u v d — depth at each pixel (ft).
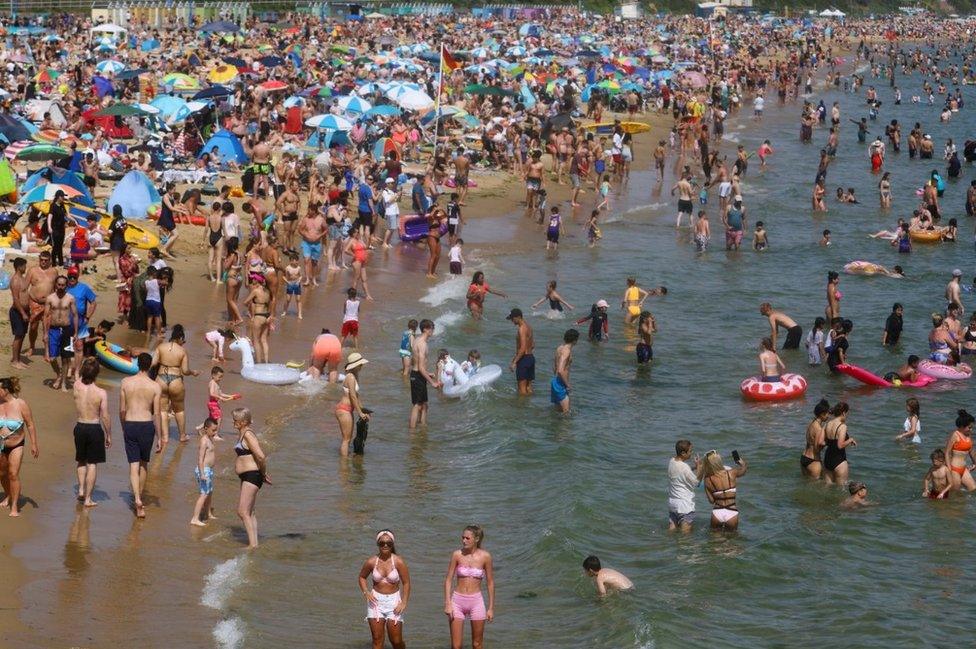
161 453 66.13
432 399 81.71
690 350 98.78
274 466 67.21
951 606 53.52
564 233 144.05
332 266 113.19
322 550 56.49
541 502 64.34
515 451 71.77
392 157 145.79
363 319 98.73
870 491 68.28
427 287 111.45
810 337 94.63
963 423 67.62
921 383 89.61
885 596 54.39
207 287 101.30
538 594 53.26
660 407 83.71
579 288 118.01
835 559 58.49
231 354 86.12
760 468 71.87
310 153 153.07
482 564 46.50
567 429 76.95
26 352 78.07
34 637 44.83
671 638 48.24
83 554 52.90
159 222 108.37
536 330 101.40
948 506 65.98
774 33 524.52
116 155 132.77
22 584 49.32
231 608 49.11
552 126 185.98
